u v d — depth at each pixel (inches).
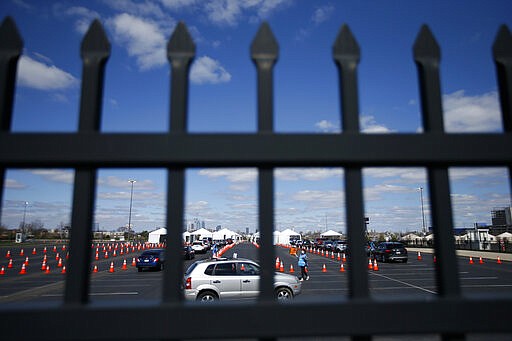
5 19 57.6
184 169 53.5
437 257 54.2
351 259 53.0
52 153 51.1
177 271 50.7
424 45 59.6
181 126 54.3
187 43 58.3
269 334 48.8
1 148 50.8
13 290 564.1
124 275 795.4
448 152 54.1
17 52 56.7
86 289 51.6
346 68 58.5
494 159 54.1
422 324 50.1
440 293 53.2
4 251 1626.5
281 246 2869.1
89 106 54.6
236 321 48.9
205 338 48.2
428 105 56.8
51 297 500.4
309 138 53.6
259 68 57.7
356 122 55.9
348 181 54.8
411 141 54.2
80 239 51.3
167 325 48.4
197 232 2878.9
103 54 57.1
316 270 921.5
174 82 56.4
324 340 256.1
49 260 1181.1
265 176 54.0
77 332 47.7
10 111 56.7
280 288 415.2
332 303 50.0
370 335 49.8
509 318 50.8
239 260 427.2
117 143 52.0
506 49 60.0
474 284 595.2
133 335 47.9
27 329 47.4
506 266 919.7
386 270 875.4
